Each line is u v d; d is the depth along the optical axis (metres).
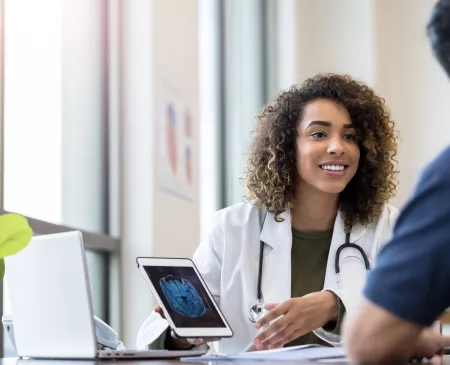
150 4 3.07
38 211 2.59
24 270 1.31
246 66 4.56
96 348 1.22
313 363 1.03
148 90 3.05
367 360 0.91
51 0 2.76
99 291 3.00
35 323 1.30
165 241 3.12
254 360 1.13
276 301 1.74
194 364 1.09
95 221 3.02
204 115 4.00
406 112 4.57
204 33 4.04
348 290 1.53
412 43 4.58
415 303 0.89
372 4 4.54
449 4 0.95
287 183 1.84
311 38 4.64
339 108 1.83
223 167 4.27
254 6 4.69
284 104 1.89
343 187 1.78
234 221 1.86
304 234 1.83
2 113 2.21
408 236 0.91
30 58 2.56
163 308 1.24
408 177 4.52
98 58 3.06
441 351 1.11
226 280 1.80
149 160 3.03
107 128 3.05
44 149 2.65
